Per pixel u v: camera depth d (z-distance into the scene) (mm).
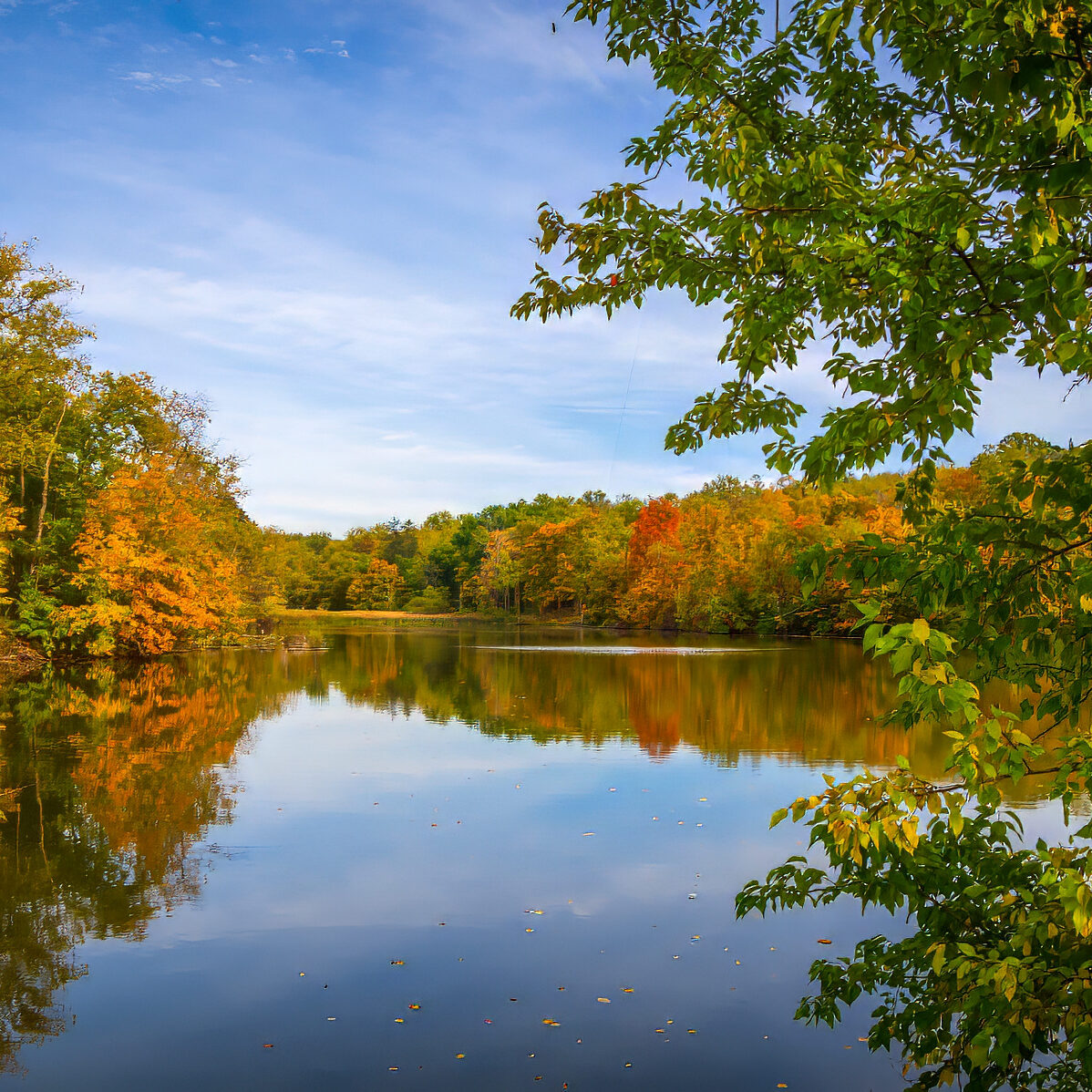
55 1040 4859
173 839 8664
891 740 13977
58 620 26672
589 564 73750
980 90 2053
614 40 3094
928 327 2334
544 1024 5059
